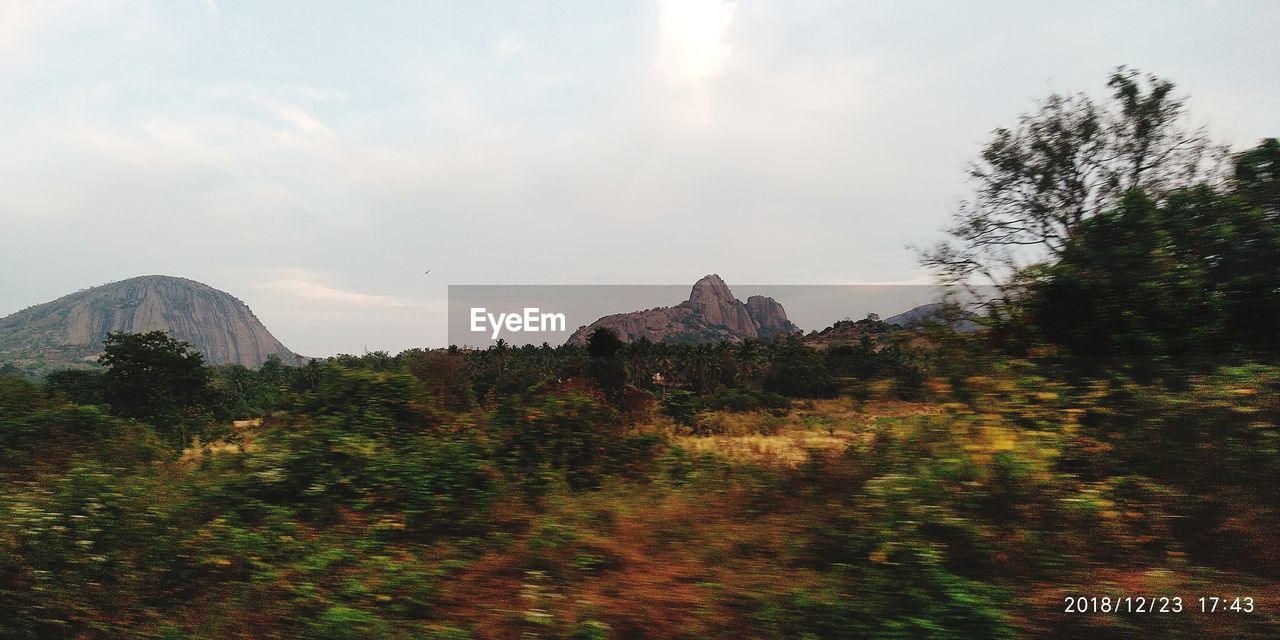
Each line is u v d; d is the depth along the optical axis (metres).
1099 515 3.78
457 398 8.21
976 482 3.84
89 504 4.71
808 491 5.07
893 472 4.30
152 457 7.28
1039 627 3.18
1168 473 4.08
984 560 3.59
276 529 4.99
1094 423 4.43
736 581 3.95
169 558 4.41
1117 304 5.10
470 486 5.91
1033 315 5.41
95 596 4.04
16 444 6.43
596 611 3.79
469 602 4.08
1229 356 4.77
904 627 3.15
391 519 5.36
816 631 3.32
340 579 4.30
